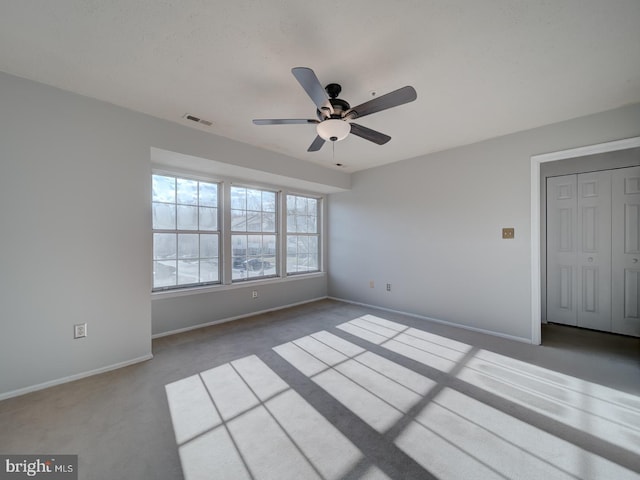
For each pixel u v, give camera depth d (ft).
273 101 8.07
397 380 7.39
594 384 7.16
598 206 11.44
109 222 8.17
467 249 11.64
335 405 6.30
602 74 6.72
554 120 9.32
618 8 4.75
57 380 7.30
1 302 6.65
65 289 7.47
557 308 12.43
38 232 7.11
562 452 4.91
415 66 6.40
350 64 6.32
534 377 7.53
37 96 7.11
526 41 5.58
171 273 11.48
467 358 8.73
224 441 5.22
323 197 17.58
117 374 7.80
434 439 5.25
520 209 10.27
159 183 11.23
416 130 10.13
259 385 7.17
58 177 7.38
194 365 8.32
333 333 11.07
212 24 5.17
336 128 6.69
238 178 13.38
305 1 4.63
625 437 5.26
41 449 5.01
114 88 7.43
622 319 10.91
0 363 6.62
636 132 8.20
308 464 4.69
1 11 4.82
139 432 5.45
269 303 14.67
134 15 4.97
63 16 4.98
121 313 8.34
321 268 17.63
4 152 6.69
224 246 12.88
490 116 9.00
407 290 13.76
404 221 13.87
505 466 4.63
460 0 4.60
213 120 9.33
